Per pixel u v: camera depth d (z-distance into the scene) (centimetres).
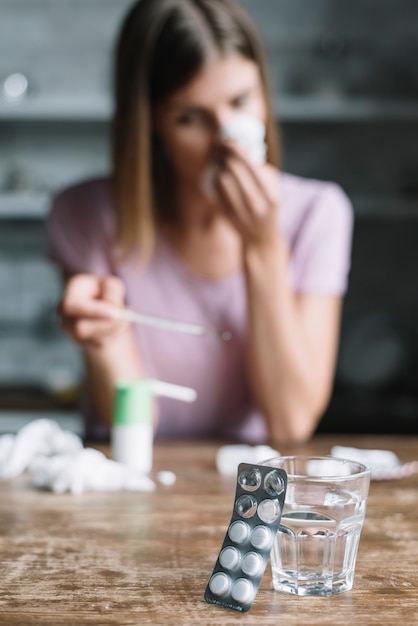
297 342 165
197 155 160
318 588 79
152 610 77
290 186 185
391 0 345
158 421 178
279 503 77
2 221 346
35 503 110
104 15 351
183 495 114
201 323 177
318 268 180
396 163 344
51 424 130
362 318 322
